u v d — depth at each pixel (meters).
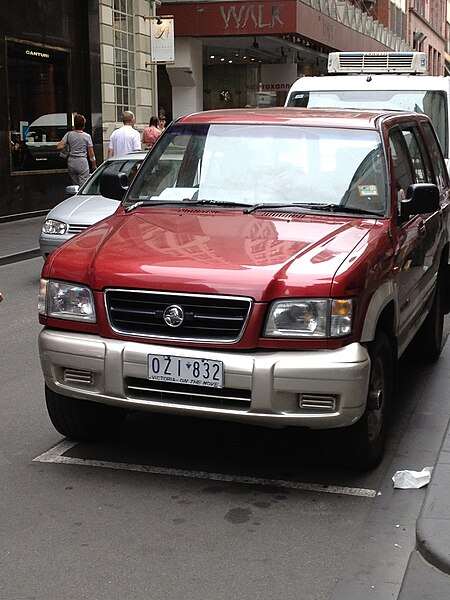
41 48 19.61
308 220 5.45
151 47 23.75
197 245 5.03
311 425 4.59
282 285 4.59
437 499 4.38
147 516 4.55
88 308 4.89
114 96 22.98
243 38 27.48
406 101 11.67
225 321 4.61
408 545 4.27
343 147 5.90
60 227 10.90
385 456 5.43
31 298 10.68
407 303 5.89
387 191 5.65
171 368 4.64
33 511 4.61
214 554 4.15
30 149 19.31
